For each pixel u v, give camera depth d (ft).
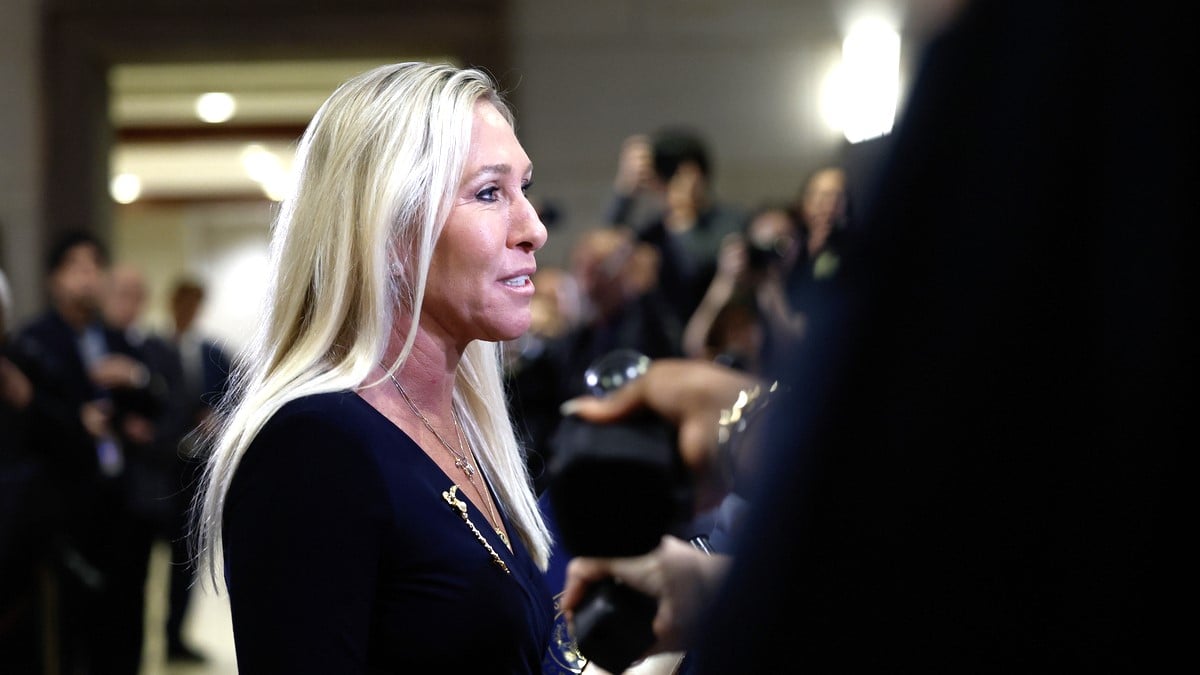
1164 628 2.79
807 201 13.12
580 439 7.73
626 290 21.39
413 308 7.18
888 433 2.87
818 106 33.32
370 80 7.34
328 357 7.23
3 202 34.30
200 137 51.55
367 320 7.09
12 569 19.47
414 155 7.09
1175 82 2.78
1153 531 2.78
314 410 6.77
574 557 7.51
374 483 6.72
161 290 70.28
